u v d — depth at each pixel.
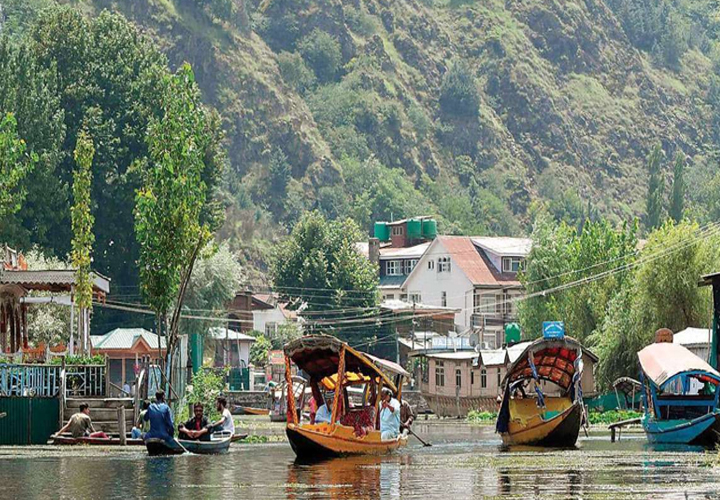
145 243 65.69
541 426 62.84
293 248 179.75
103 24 152.00
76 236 77.62
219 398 62.38
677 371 61.47
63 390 60.75
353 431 54.75
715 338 65.81
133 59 151.12
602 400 97.88
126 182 141.25
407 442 66.69
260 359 158.00
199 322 137.25
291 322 165.75
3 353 67.62
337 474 46.34
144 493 39.84
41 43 148.38
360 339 169.25
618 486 40.84
